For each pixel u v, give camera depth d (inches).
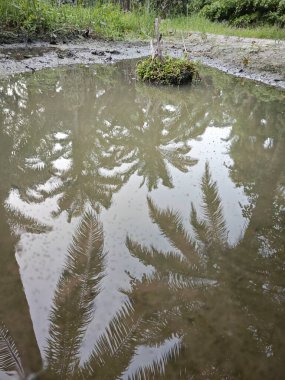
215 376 63.4
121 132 192.5
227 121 217.0
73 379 61.0
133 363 65.0
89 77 304.2
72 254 94.1
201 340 70.6
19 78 281.9
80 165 149.9
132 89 278.7
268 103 251.8
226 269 91.6
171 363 65.4
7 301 77.9
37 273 87.0
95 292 81.5
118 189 131.6
